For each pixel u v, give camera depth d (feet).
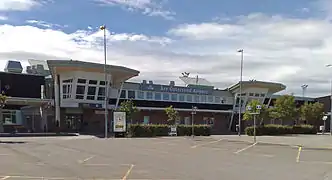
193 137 130.41
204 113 232.12
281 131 169.68
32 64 207.31
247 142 103.24
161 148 80.94
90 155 64.13
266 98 255.09
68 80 180.65
